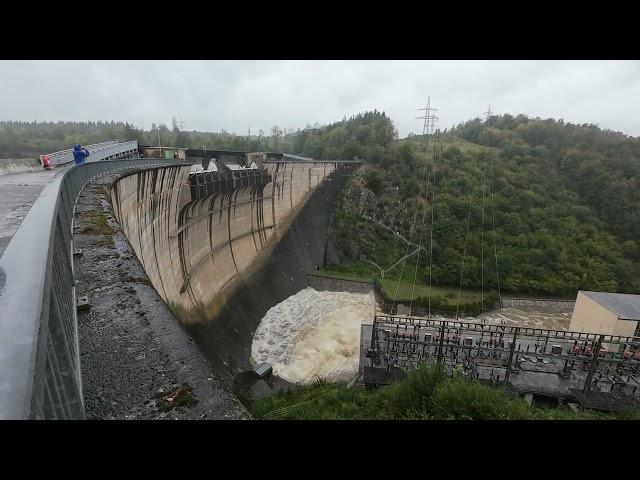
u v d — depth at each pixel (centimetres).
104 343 561
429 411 895
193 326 3006
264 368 3161
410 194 7088
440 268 5638
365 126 9544
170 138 8688
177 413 445
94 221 1062
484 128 10812
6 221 700
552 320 4897
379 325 2120
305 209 6231
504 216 6556
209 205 3875
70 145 6025
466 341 1912
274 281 4884
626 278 5650
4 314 255
